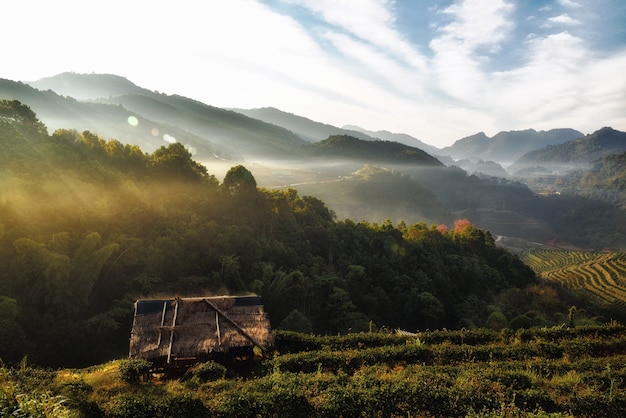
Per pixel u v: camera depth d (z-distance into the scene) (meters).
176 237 41.91
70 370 21.58
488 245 82.69
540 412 12.24
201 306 22.64
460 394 14.03
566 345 22.77
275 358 20.92
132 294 35.91
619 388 16.47
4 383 11.54
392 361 21.12
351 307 45.69
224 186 56.16
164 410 13.18
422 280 58.47
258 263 45.19
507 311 56.44
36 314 30.00
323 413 13.17
